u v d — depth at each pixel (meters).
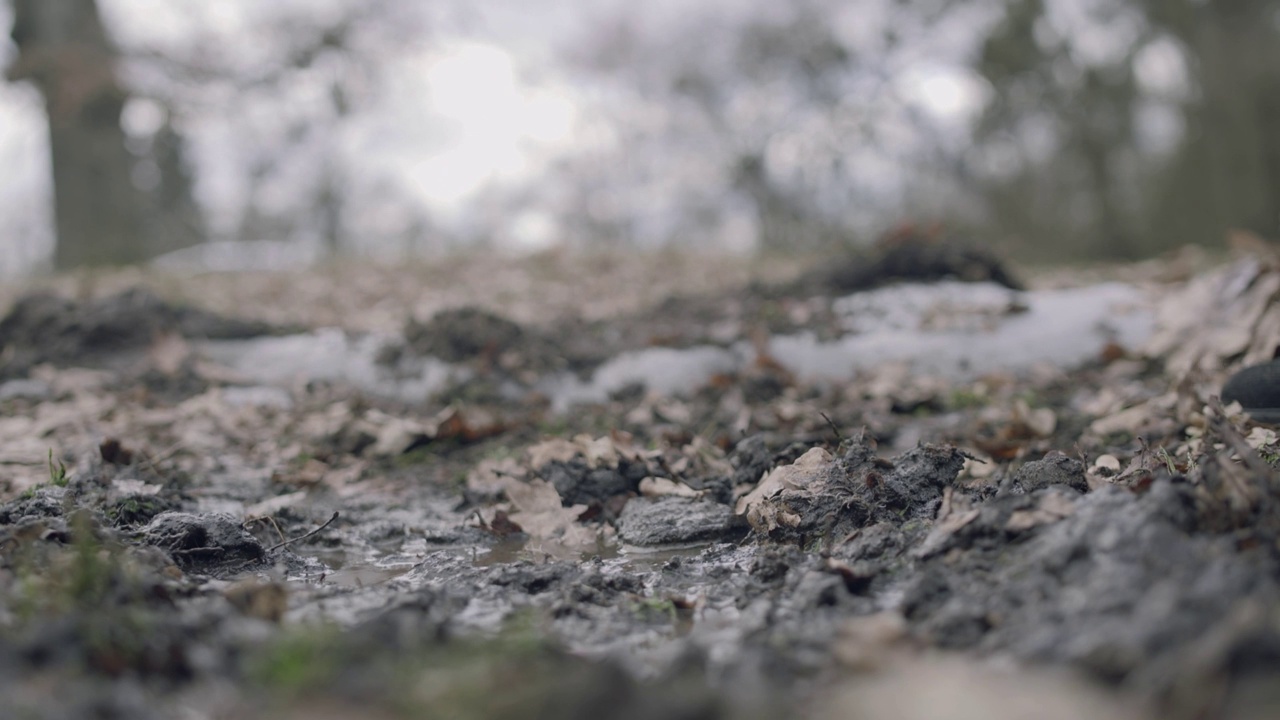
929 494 1.45
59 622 1.16
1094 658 1.10
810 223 6.45
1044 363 1.98
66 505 1.48
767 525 1.46
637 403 1.94
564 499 1.61
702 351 2.06
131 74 5.66
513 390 2.00
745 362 2.04
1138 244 6.23
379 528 1.57
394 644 1.18
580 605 1.31
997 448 1.64
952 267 2.26
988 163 6.46
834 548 1.39
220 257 4.43
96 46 5.48
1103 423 1.68
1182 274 2.25
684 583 1.38
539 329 2.20
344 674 1.16
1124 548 1.20
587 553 1.49
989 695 1.07
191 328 2.20
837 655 1.18
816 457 1.52
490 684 1.14
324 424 1.87
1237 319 1.91
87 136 5.46
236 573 1.43
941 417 1.83
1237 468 1.25
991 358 2.00
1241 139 6.09
